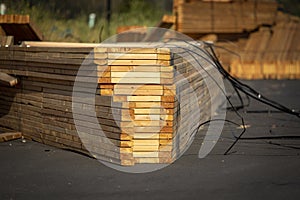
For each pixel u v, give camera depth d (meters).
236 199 4.74
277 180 5.32
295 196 4.82
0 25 10.19
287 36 17.61
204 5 15.88
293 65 16.89
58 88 6.57
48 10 14.54
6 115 7.82
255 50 17.30
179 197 4.79
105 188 5.06
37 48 6.67
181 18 15.30
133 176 5.45
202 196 4.82
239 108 10.12
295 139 7.33
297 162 6.06
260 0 17.08
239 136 7.48
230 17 16.41
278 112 9.73
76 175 5.48
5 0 13.27
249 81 15.81
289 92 13.01
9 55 7.32
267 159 6.20
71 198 4.77
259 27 17.28
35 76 6.88
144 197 4.79
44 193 4.91
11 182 5.25
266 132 7.80
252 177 5.43
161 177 5.42
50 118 6.80
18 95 7.46
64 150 6.59
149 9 19.31
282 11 18.28
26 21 9.94
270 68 16.81
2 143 7.04
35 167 5.79
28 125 7.29
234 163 6.00
